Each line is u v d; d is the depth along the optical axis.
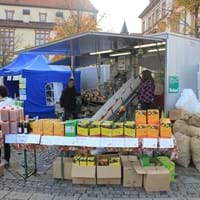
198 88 6.81
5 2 44.22
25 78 10.55
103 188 4.45
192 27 13.15
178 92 6.67
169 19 13.33
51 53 8.48
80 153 4.70
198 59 7.00
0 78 11.91
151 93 6.54
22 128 4.72
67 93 8.59
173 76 6.57
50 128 4.61
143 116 4.50
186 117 5.94
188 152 5.40
